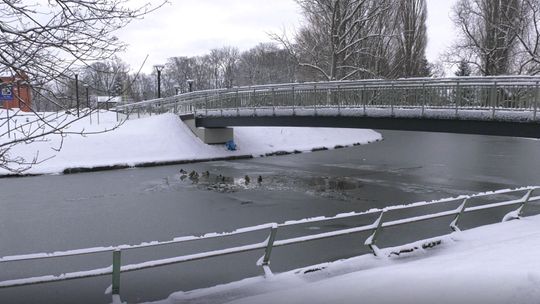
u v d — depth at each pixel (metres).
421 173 25.56
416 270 7.00
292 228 14.25
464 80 18.66
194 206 17.69
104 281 10.07
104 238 13.55
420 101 20.58
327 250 12.09
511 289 5.61
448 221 14.88
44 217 16.09
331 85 25.39
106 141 30.12
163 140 32.41
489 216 15.50
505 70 47.56
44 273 10.66
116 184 22.67
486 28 48.72
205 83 100.25
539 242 8.89
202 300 6.66
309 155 35.59
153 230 14.41
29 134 5.37
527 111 16.42
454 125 19.06
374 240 8.67
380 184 22.25
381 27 52.12
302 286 7.02
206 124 34.00
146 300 8.91
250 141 37.19
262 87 29.70
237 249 7.06
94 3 5.42
